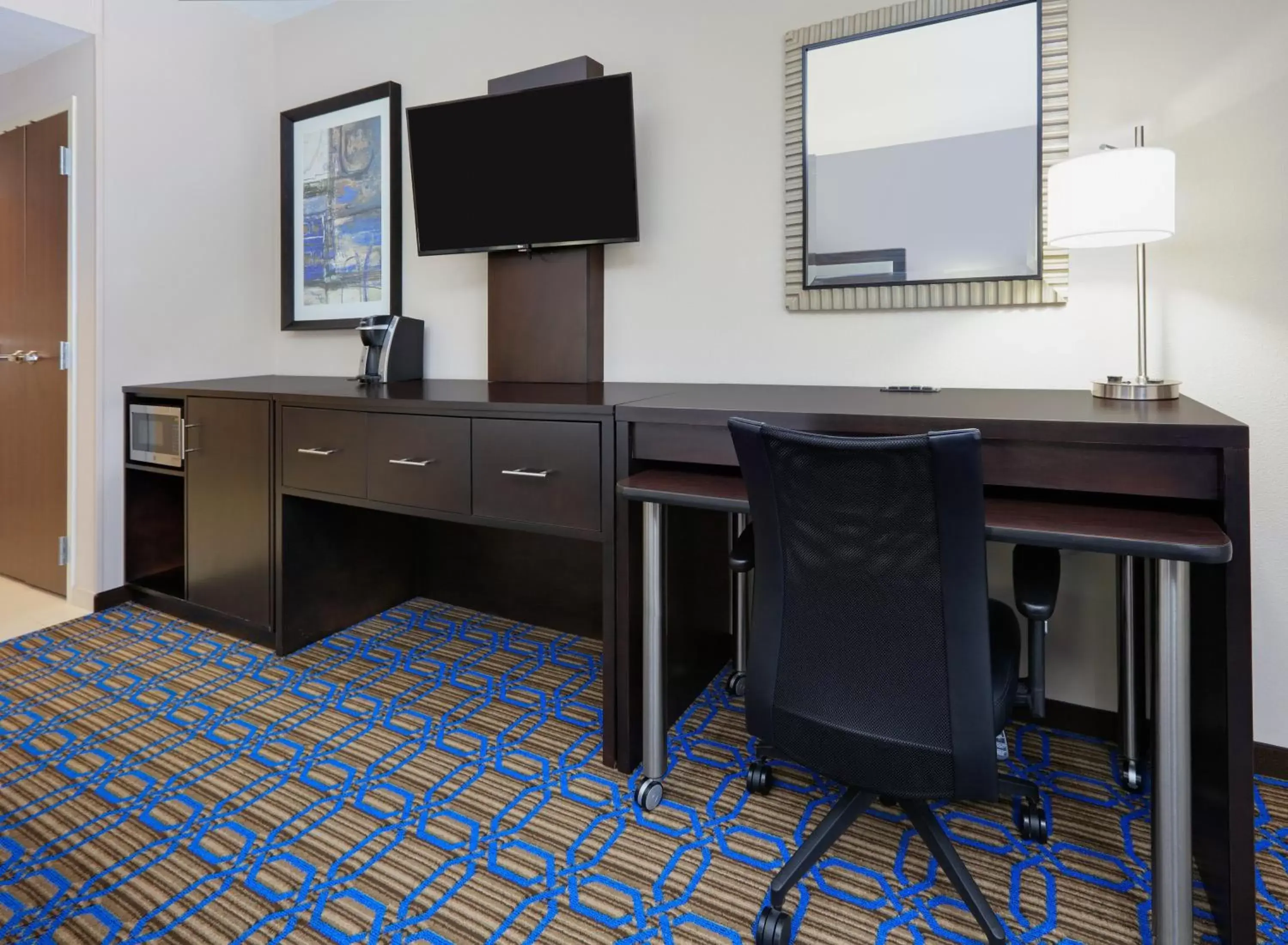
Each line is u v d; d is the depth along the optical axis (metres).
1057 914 1.26
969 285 1.85
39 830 1.48
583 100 2.09
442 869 1.38
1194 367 1.66
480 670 2.26
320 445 2.16
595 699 2.08
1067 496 1.43
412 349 2.64
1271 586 1.62
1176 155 1.64
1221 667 1.13
